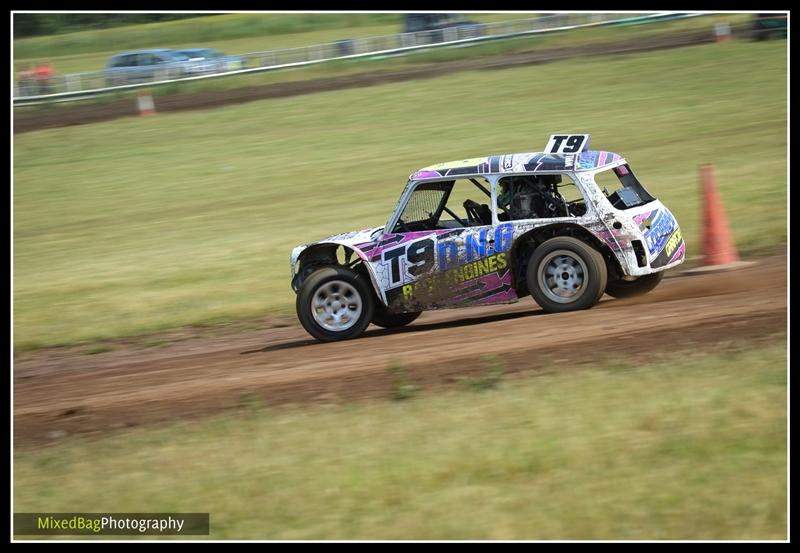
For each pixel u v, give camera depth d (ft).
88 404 54.19
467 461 35.50
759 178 104.78
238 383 53.26
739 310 53.11
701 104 163.02
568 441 36.17
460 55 240.32
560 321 55.31
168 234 119.14
